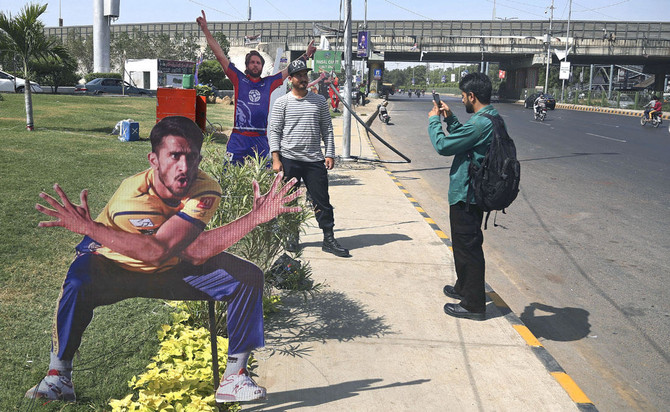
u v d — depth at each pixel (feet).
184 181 8.76
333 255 19.45
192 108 19.04
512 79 278.05
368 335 13.47
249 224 9.20
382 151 57.67
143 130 53.06
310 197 19.52
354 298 15.65
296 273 14.66
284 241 13.96
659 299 18.39
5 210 21.16
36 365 11.01
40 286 14.98
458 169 14.17
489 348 13.11
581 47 218.59
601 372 13.74
